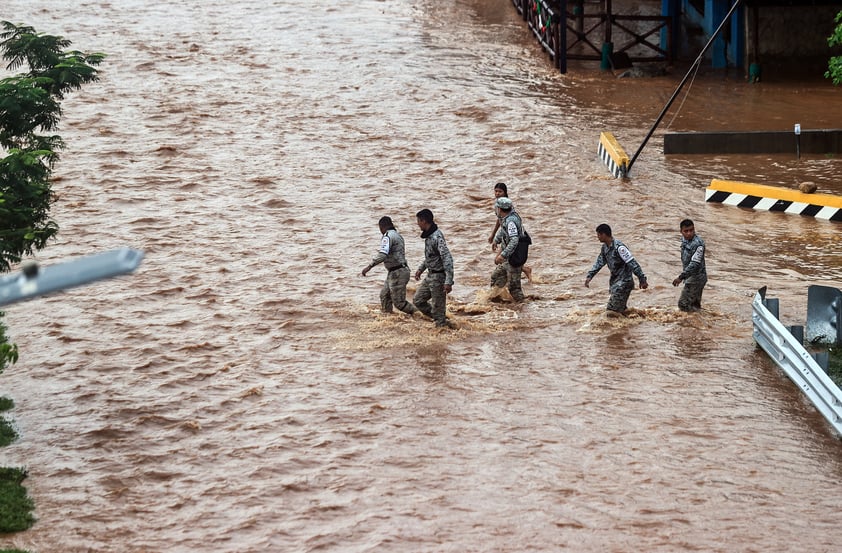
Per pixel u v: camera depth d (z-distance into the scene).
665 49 109.00
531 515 29.45
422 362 41.03
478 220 60.66
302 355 41.94
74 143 75.62
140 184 66.94
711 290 48.84
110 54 102.75
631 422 35.53
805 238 56.53
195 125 80.75
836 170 69.88
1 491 30.83
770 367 40.25
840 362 39.81
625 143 76.88
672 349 41.97
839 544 27.84
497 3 133.00
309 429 35.41
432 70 99.12
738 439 34.19
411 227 59.38
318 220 60.59
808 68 98.81
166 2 130.00
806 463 32.66
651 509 29.72
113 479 32.19
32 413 36.94
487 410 36.69
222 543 28.39
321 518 29.61
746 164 72.00
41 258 54.06
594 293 48.75
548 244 56.03
